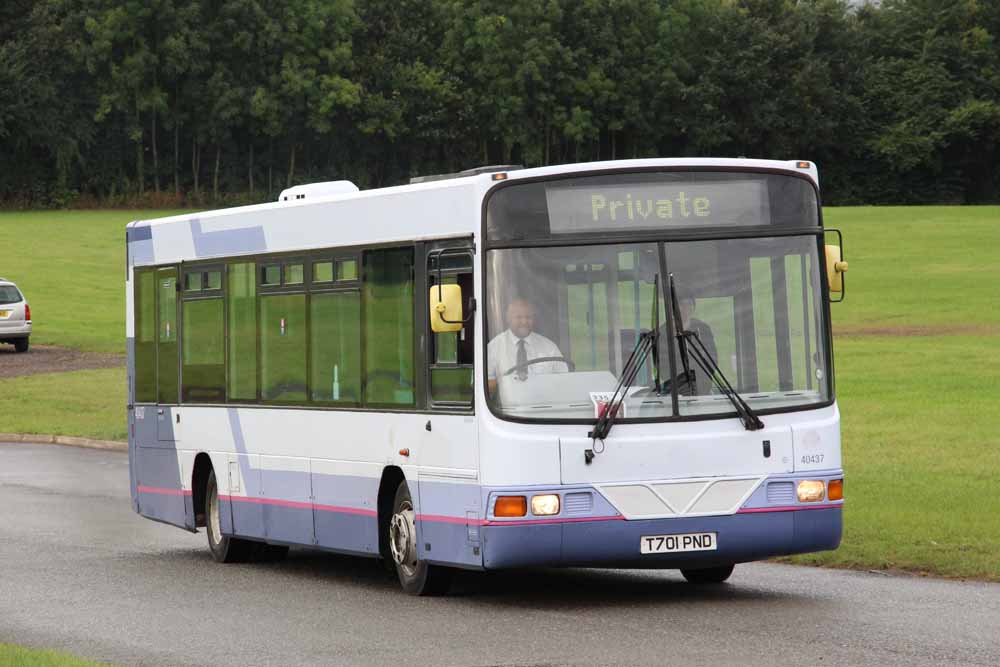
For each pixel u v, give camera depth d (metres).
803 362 16.98
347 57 190.25
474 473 16.69
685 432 16.50
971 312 75.19
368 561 23.00
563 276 16.66
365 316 19.02
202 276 23.14
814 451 16.83
